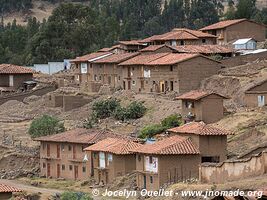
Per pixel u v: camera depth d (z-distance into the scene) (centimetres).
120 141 16875
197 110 17925
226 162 13450
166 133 17325
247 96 18575
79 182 17125
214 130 15438
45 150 18500
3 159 19450
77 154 17588
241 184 12512
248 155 14625
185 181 14538
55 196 15400
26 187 17112
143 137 17988
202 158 15288
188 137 15550
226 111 18138
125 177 16075
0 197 14112
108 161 16550
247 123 17112
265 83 18625
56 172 18188
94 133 18038
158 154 14975
